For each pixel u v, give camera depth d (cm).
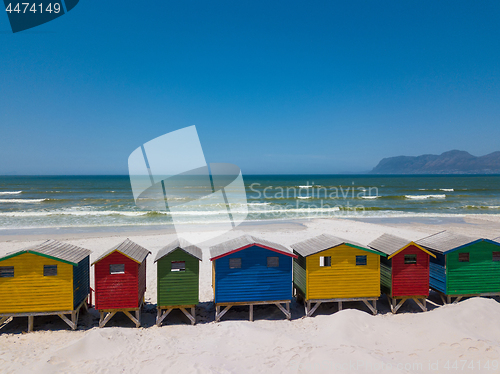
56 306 919
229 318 1034
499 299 1131
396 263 1038
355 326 872
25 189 7475
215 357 745
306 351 748
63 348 777
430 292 1240
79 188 7869
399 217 3278
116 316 1048
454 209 3972
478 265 1072
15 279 897
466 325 832
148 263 1628
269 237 2211
